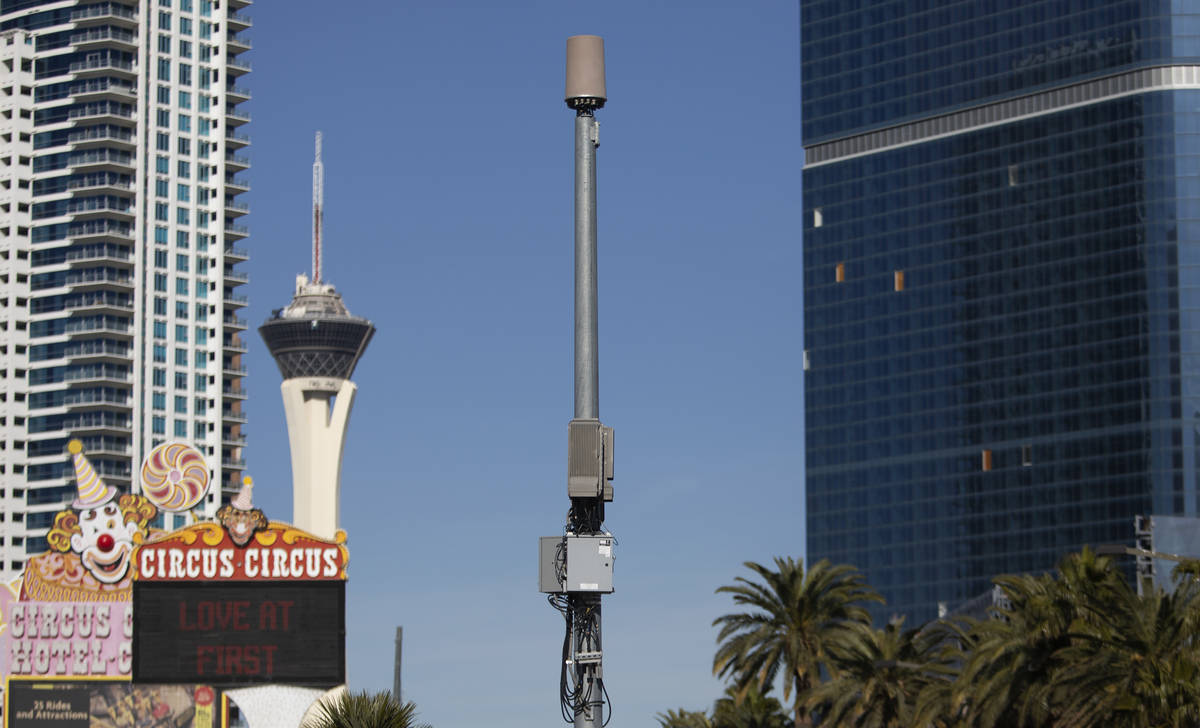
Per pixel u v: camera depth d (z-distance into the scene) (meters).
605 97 41.31
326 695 125.81
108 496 133.62
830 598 131.88
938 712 112.06
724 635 132.00
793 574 131.62
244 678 130.00
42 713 131.75
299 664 130.00
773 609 131.12
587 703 40.75
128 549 132.75
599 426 40.56
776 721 155.00
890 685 124.12
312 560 131.38
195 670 130.50
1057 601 93.56
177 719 130.12
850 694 124.75
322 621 130.62
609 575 40.78
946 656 131.25
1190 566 90.06
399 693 125.62
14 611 132.88
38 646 132.50
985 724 98.56
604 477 40.62
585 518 41.25
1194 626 88.69
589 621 41.00
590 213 41.00
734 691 155.62
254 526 131.25
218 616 130.88
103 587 132.50
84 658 131.88
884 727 124.88
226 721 129.62
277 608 130.62
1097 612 90.75
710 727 166.62
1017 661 97.00
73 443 134.25
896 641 127.12
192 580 131.75
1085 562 93.44
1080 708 89.75
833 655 130.00
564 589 40.84
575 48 41.31
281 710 129.12
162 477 134.00
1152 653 89.00
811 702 125.69
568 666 41.22
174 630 131.12
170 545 132.62
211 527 131.88
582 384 40.72
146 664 130.88
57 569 133.12
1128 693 87.81
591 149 41.25
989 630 100.38
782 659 130.62
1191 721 85.88
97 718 130.38
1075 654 91.56
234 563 131.25
